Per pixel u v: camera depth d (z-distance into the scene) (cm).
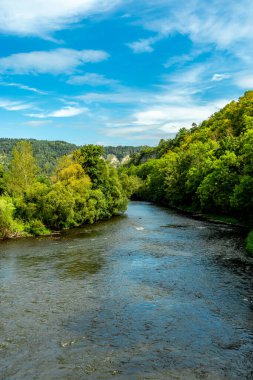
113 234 5347
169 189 11100
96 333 1931
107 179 8112
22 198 6069
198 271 3111
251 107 14925
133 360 1642
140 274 3080
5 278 3034
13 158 8738
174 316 2141
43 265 3475
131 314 2188
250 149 5512
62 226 6141
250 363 1598
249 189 5447
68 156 8350
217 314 2153
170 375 1514
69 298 2500
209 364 1595
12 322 2094
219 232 5281
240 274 2975
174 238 4844
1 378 1514
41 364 1623
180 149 17662
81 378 1505
